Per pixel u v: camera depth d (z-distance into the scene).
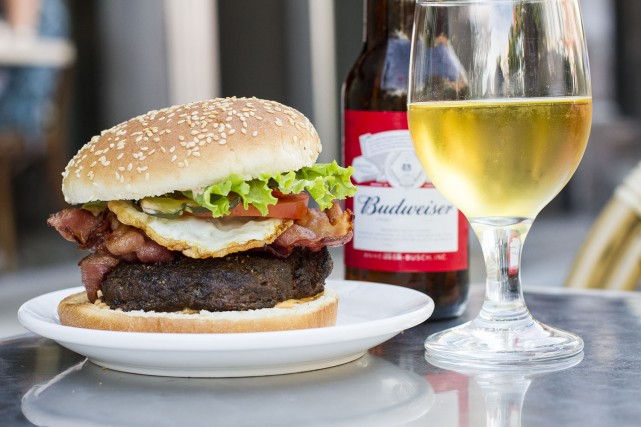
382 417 0.48
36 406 0.50
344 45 2.80
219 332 0.57
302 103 2.72
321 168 0.63
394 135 0.68
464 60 0.55
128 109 2.73
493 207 0.57
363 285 0.67
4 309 2.16
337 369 0.56
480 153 0.55
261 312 0.58
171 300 0.59
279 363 0.54
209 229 0.60
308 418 0.48
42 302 0.64
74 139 2.84
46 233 2.80
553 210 3.56
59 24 2.72
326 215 0.63
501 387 0.52
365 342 0.55
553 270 2.71
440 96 0.56
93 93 2.80
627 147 3.57
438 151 0.56
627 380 0.52
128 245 0.60
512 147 0.55
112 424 0.48
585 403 0.49
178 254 0.60
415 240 0.68
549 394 0.50
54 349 0.61
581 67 0.56
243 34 2.73
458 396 0.51
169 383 0.54
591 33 3.54
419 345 0.60
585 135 0.56
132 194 0.59
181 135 0.59
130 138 0.61
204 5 2.63
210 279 0.58
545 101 0.55
